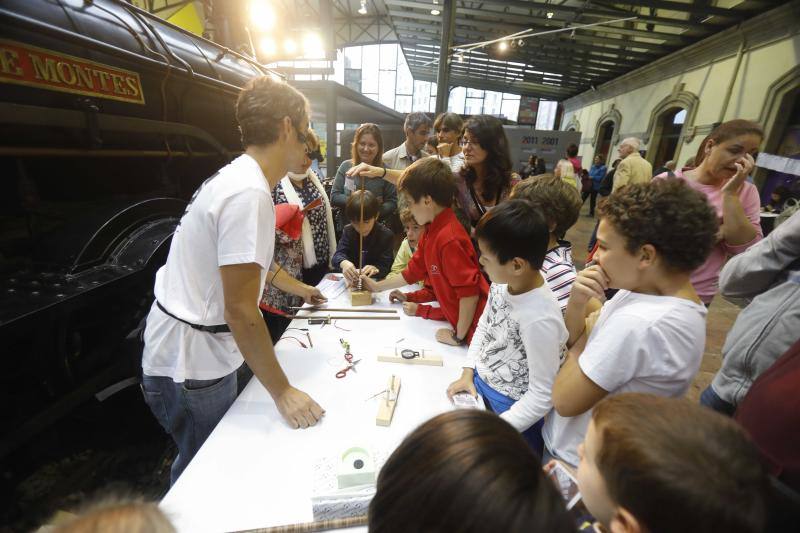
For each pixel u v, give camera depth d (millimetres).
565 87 11938
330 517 705
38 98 1189
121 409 1816
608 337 758
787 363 676
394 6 8422
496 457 329
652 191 726
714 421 397
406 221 1819
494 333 1077
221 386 1073
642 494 378
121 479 1552
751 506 350
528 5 6441
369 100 5641
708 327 3070
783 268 972
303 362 1229
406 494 343
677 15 6863
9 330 975
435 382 1140
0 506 1363
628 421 421
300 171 1804
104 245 1390
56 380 1254
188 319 965
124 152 1557
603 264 800
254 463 834
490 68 11422
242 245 848
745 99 5789
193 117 1956
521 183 1380
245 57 2510
